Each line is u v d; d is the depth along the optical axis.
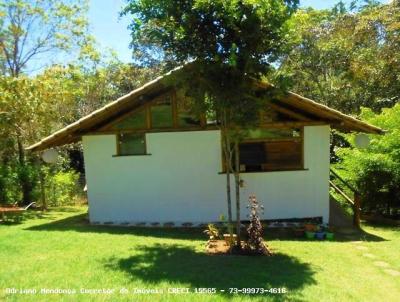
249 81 8.64
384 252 9.90
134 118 12.98
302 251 9.73
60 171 21.88
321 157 12.98
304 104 12.24
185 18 8.02
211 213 13.03
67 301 5.67
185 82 8.77
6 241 9.71
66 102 21.50
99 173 13.16
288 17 8.15
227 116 9.05
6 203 16.48
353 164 15.09
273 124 12.77
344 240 11.39
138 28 8.48
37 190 17.91
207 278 7.07
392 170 14.35
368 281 7.66
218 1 7.66
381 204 15.12
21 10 21.81
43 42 22.94
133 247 9.37
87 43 24.12
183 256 8.66
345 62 24.83
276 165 13.00
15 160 18.28
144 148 13.05
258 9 7.73
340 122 12.70
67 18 23.22
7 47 21.80
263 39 8.27
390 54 22.14
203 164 12.98
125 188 13.14
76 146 26.64
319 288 6.96
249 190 12.98
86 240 10.00
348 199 13.95
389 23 21.66
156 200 13.10
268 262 8.49
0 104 16.12
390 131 14.99
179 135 12.95
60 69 21.42
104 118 12.82
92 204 13.23
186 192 13.05
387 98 23.58
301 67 25.80
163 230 12.06
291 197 13.04
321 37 25.36
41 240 9.90
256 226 9.31
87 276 6.91
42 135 18.06
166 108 12.94
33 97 16.86
